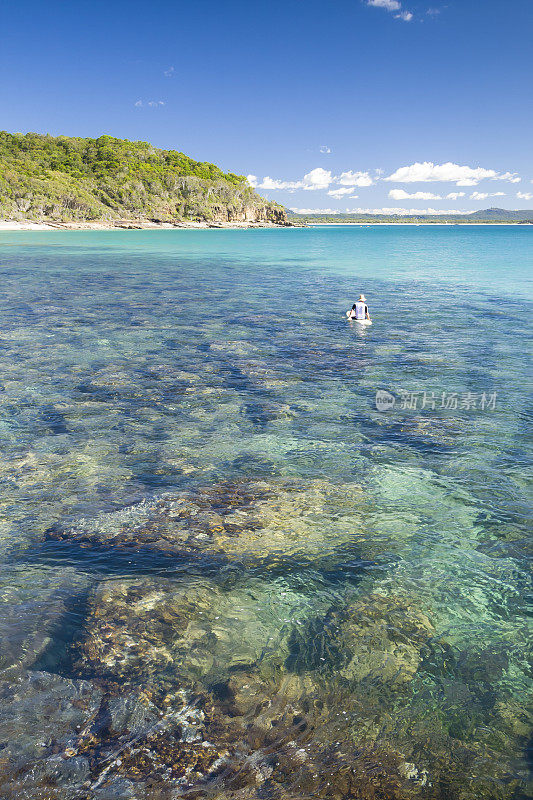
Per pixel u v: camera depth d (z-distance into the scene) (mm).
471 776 2982
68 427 8680
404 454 7816
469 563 5195
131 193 180500
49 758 3004
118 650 3928
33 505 6133
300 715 3381
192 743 3129
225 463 7398
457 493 6637
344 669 3809
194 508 6117
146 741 3137
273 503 6285
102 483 6723
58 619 4258
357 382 11547
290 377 11891
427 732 3283
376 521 5945
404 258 53562
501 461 7609
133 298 24188
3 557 5125
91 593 4613
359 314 18812
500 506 6328
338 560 5195
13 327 17047
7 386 10820
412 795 2854
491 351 14508
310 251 65875
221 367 12664
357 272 38312
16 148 189750
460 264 45594
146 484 6719
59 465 7234
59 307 21234
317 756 3078
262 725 3285
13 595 4559
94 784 2844
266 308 21781
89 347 14516
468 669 3846
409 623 4336
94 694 3496
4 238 88375
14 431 8461
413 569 5078
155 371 12211
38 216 140875
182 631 4164
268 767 2986
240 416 9367
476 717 3416
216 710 3391
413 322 18891
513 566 5164
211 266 43000
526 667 3873
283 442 8203
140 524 5754
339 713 3410
